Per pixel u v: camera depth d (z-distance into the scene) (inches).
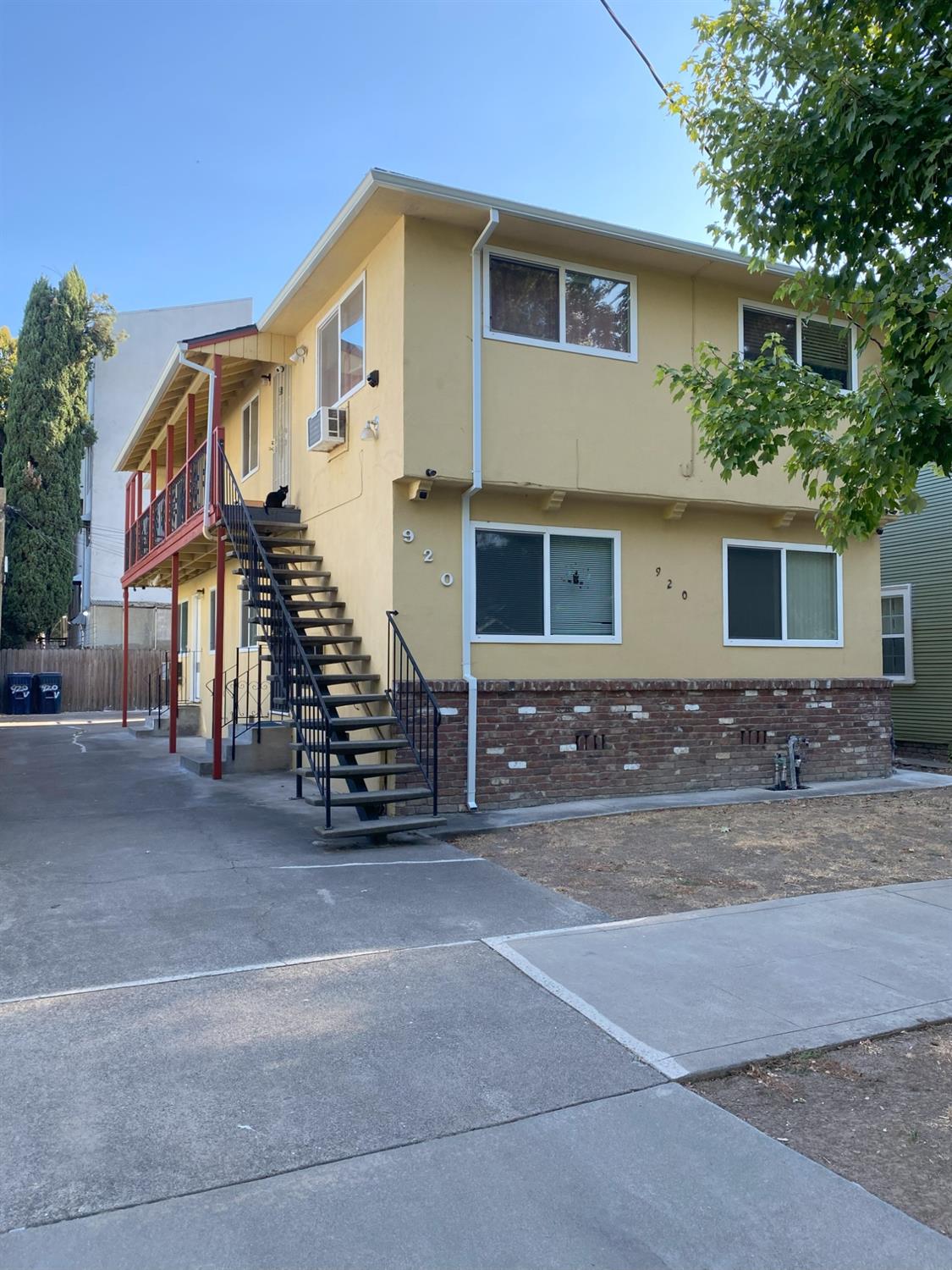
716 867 301.3
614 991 193.3
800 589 487.8
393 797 335.9
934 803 419.2
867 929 239.5
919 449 208.4
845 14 225.1
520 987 195.6
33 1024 173.2
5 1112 142.2
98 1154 131.6
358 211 374.3
